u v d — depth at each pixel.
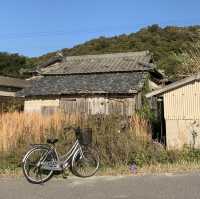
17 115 13.97
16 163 10.72
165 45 51.22
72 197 7.05
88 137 9.43
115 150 11.33
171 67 36.12
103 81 29.09
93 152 9.56
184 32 54.06
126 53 34.59
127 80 28.47
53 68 34.38
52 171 8.79
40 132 12.54
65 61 36.19
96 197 7.00
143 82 28.11
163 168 10.05
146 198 6.82
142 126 12.87
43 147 8.86
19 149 11.48
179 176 8.77
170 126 15.59
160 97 16.69
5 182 8.59
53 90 28.95
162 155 12.04
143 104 27.45
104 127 12.46
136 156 11.34
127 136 12.13
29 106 29.66
